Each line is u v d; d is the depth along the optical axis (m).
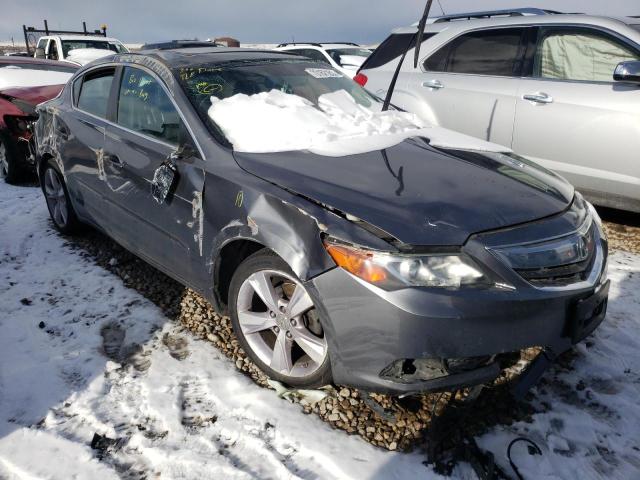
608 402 2.41
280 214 2.24
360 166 2.46
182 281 2.95
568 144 4.33
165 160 2.82
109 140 3.32
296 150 2.63
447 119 5.00
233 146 2.66
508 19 4.80
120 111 3.36
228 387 2.51
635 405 2.39
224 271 2.65
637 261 3.86
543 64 4.54
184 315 3.09
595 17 4.38
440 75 5.09
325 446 2.16
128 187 3.14
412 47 5.38
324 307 2.10
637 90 4.02
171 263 2.94
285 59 3.62
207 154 2.66
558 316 2.09
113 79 3.50
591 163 4.25
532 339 2.05
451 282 1.96
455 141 2.96
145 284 3.46
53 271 3.66
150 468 2.07
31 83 6.54
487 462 2.06
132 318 3.06
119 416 2.33
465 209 2.14
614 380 2.55
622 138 4.07
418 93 5.18
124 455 2.14
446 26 5.24
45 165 4.29
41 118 4.23
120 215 3.29
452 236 2.01
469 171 2.50
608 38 4.27
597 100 4.18
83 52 9.53
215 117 2.82
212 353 2.76
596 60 4.32
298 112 2.89
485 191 2.30
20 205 5.09
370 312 1.99
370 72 5.66
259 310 2.60
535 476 2.04
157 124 3.03
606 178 4.21
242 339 2.57
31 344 2.82
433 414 2.25
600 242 2.45
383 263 1.97
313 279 2.10
